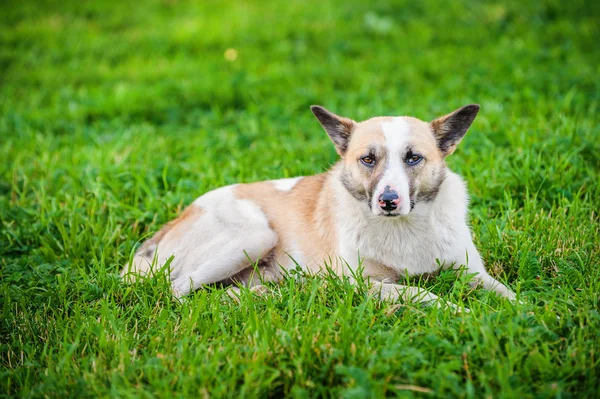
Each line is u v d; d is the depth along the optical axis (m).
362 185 4.57
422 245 4.62
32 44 12.04
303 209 5.20
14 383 3.72
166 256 5.20
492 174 6.02
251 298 4.18
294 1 13.70
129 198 6.23
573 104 7.90
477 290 4.40
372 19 12.05
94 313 4.33
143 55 11.41
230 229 5.10
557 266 4.64
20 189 6.72
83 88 9.94
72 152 7.49
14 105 9.36
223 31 12.13
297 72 10.02
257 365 3.46
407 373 3.36
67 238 5.56
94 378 3.56
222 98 9.23
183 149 7.49
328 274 4.54
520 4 12.42
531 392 3.31
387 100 8.65
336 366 3.33
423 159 4.47
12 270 5.22
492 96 8.44
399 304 4.08
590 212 5.40
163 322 4.08
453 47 10.79
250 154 7.13
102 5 14.16
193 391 3.40
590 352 3.50
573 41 10.59
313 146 7.15
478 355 3.52
